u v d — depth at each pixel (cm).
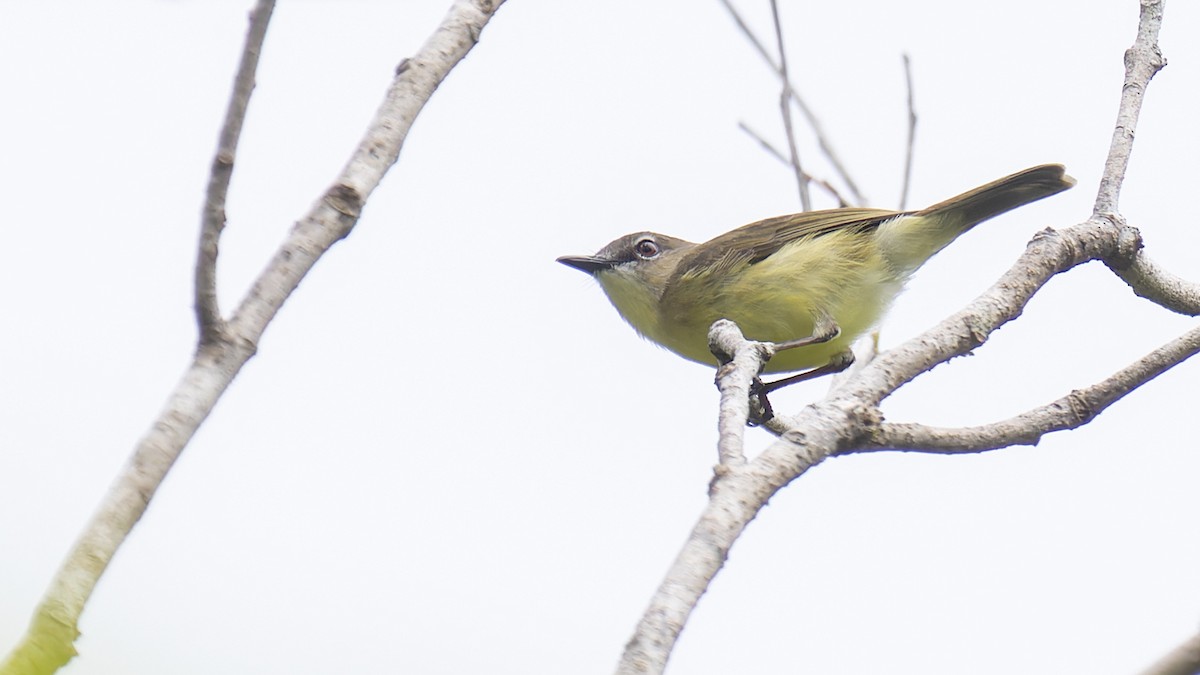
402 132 719
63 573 537
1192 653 475
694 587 564
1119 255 938
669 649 533
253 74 608
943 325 816
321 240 670
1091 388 824
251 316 634
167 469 579
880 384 769
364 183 694
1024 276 873
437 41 750
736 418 691
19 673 513
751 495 634
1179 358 834
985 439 784
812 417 705
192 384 602
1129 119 975
